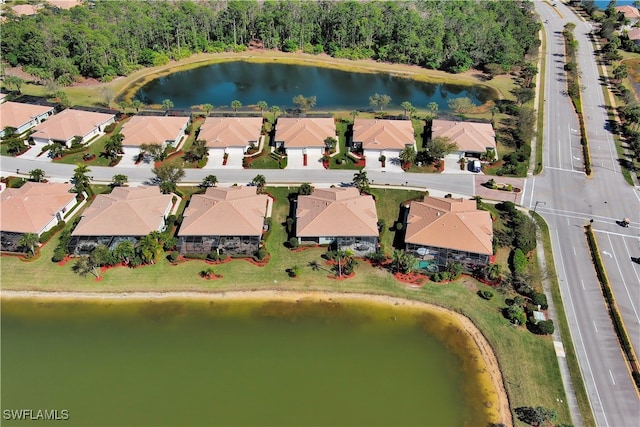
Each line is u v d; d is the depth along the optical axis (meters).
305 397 62.31
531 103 135.12
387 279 78.94
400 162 107.62
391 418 60.09
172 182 94.75
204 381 63.91
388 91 149.00
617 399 61.94
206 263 80.75
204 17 169.00
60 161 105.56
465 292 76.75
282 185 99.12
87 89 140.62
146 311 73.56
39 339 69.06
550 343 69.00
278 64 167.00
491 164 107.06
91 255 76.19
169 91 145.75
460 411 61.25
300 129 111.06
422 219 85.38
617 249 85.44
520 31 170.00
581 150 113.94
